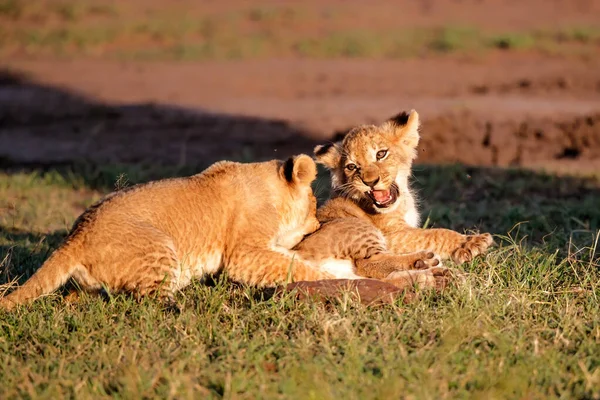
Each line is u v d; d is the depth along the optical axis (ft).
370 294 31.71
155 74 120.16
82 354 28.32
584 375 25.48
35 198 58.49
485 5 162.61
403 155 40.75
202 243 34.01
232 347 27.81
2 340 29.66
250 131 85.97
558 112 79.46
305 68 121.70
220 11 160.97
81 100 102.99
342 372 25.71
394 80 111.14
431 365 26.35
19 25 149.28
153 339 28.91
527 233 44.27
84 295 32.60
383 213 39.45
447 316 29.86
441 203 54.34
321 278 33.73
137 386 25.21
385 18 153.38
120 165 69.10
